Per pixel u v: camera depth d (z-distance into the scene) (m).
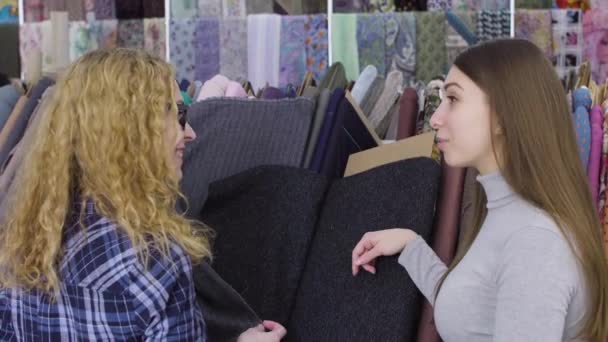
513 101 1.58
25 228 1.59
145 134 1.58
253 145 2.60
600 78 4.30
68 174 1.58
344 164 2.65
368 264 2.09
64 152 1.58
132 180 1.57
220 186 2.53
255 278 2.35
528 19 4.29
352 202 2.29
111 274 1.50
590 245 1.53
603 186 2.27
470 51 1.68
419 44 4.24
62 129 1.59
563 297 1.45
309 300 2.24
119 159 1.56
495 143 1.64
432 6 4.36
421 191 2.13
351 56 4.27
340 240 2.25
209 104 2.56
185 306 1.56
